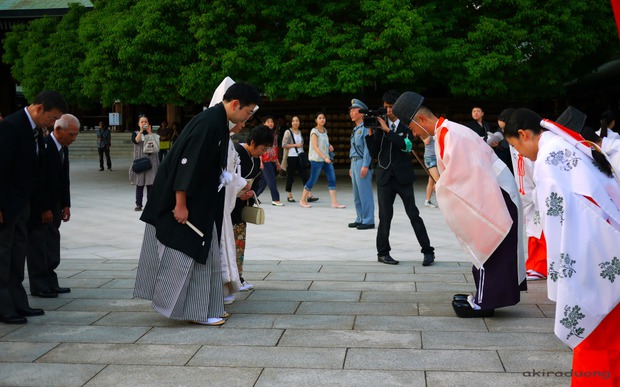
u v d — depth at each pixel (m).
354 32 14.11
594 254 2.85
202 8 14.30
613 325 2.91
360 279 6.03
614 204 2.97
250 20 14.76
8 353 4.02
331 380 3.52
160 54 14.63
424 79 15.86
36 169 4.75
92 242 8.35
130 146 29.98
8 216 4.59
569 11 14.33
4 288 4.66
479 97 16.02
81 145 29.92
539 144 3.14
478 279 4.73
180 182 4.39
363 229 9.26
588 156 3.00
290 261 6.99
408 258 7.16
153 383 3.51
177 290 4.55
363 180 9.20
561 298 2.87
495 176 4.60
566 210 2.87
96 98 17.78
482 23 14.22
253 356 3.93
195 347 4.11
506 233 4.50
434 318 4.72
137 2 15.46
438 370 3.64
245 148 5.38
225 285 5.07
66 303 5.25
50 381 3.55
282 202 12.65
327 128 20.34
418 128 4.90
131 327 4.57
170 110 22.48
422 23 14.30
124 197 13.90
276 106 19.06
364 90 17.45
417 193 14.01
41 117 4.70
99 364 3.81
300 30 14.09
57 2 25.89
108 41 15.21
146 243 4.66
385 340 4.21
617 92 21.95
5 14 25.34
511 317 4.74
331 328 4.50
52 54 19.97
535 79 15.13
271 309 5.01
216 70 14.43
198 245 4.50
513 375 3.55
